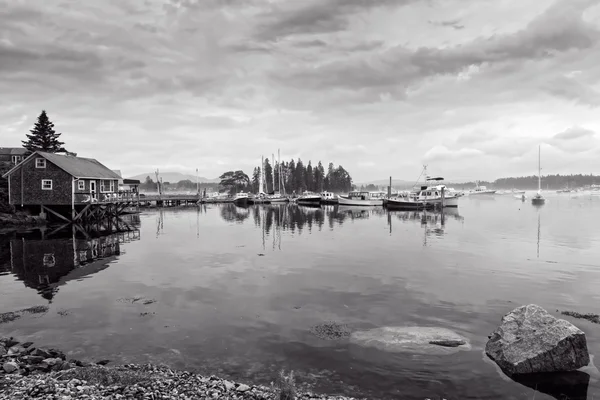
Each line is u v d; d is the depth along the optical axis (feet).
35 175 144.87
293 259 85.20
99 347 39.78
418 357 37.37
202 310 51.11
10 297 56.70
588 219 187.62
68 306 52.60
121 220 178.19
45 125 229.45
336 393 31.24
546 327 36.35
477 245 105.19
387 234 129.49
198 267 76.79
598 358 36.63
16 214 143.23
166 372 33.73
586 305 52.80
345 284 63.98
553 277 68.49
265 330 44.24
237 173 575.38
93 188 164.25
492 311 50.57
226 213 232.32
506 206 329.93
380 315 49.16
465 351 38.63
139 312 50.26
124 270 73.97
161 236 122.72
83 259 84.48
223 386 30.63
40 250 95.30
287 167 556.92
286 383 28.91
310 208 290.35
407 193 312.09
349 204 311.68
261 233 131.95
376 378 33.65
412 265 78.79
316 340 41.39
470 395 31.24
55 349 39.22
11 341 40.24
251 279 67.31
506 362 35.27
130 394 28.66
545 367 34.30
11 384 29.89
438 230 141.18
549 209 278.87
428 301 54.80
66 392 28.55
